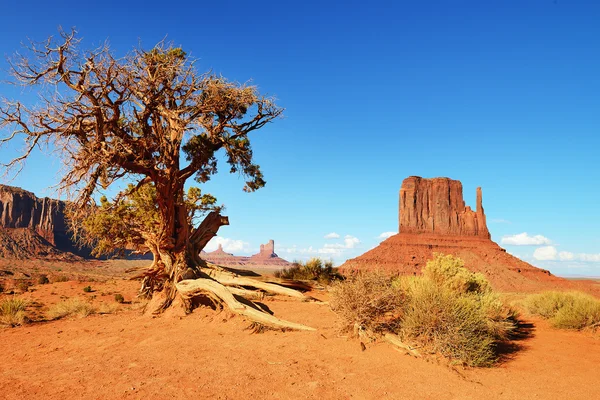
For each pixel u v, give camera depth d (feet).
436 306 24.53
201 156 53.11
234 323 35.37
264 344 27.12
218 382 19.56
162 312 45.34
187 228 52.85
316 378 19.95
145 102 45.03
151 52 47.14
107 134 43.83
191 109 50.11
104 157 39.52
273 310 40.11
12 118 38.60
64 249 593.42
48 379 21.42
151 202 78.89
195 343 28.96
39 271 329.52
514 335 31.48
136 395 18.11
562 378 20.63
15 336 38.50
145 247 81.00
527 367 22.59
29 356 29.25
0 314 50.34
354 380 19.65
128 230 76.69
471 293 34.50
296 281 61.21
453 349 22.97
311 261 73.97
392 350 23.85
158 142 48.11
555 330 33.99
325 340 26.61
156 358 24.94
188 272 48.32
